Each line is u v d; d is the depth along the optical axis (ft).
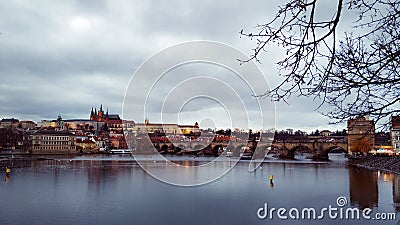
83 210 116.98
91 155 530.27
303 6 18.80
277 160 393.50
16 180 200.13
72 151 565.12
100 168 284.41
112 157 476.13
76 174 234.99
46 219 104.83
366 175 225.76
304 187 169.17
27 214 110.93
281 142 420.77
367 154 357.00
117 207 122.11
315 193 150.10
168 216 109.09
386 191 154.92
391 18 19.92
